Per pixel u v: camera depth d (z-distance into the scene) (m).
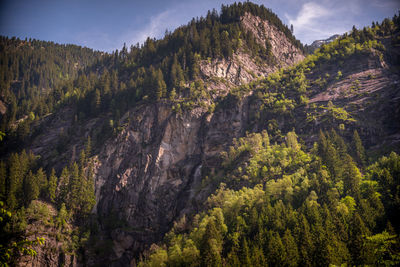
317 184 101.31
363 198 95.62
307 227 82.12
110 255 133.25
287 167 126.56
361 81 171.25
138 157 163.88
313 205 91.94
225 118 179.00
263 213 96.38
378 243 70.62
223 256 89.94
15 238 112.94
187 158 166.75
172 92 184.00
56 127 199.50
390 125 140.38
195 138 173.25
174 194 153.50
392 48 194.38
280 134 160.50
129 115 180.12
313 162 122.44
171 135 169.38
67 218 132.88
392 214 83.31
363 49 191.00
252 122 177.38
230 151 149.38
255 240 87.94
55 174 158.38
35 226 120.50
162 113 177.62
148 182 154.62
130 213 147.75
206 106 183.75
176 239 111.31
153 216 146.75
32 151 180.75
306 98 175.88
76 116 194.75
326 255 70.94
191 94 186.88
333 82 180.88
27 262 108.56
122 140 168.38
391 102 147.50
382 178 97.06
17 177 138.62
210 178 148.88
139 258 133.62
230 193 120.44
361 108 152.75
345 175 104.00
